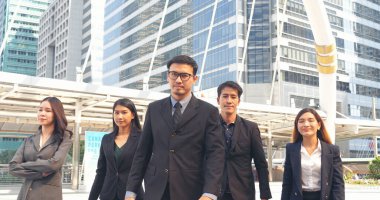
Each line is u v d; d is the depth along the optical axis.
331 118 20.50
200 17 58.62
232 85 4.84
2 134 25.89
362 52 66.00
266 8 53.81
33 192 3.43
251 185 4.83
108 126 24.31
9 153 67.88
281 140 33.41
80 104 17.27
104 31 84.62
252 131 4.90
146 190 3.32
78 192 14.53
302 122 4.62
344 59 62.94
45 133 3.69
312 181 4.50
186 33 60.84
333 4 62.97
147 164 3.58
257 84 52.59
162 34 65.94
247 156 4.84
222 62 54.09
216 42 55.44
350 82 63.03
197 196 3.24
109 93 15.70
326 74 20.08
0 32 130.50
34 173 3.39
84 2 95.75
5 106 17.92
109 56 81.50
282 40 53.44
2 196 13.15
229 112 4.82
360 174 39.91
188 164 3.25
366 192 18.75
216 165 3.18
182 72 3.28
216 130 3.34
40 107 3.64
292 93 53.44
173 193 3.16
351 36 64.75
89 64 83.38
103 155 4.70
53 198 3.46
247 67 53.09
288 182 4.71
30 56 124.69
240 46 52.50
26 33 124.50
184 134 3.27
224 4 54.97
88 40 91.44
